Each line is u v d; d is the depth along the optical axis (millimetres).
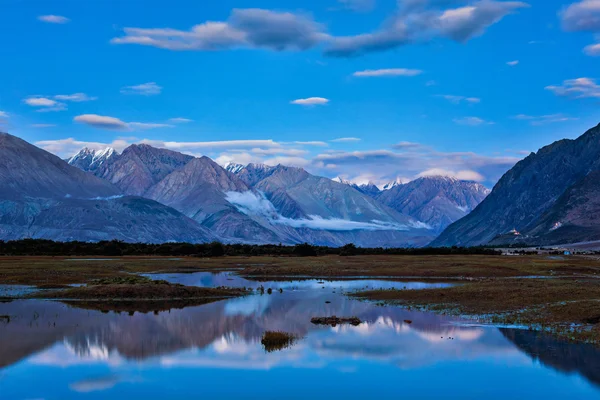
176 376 35594
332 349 41344
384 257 157500
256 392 32844
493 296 63281
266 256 181375
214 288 77688
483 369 36312
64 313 57312
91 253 181375
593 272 108250
